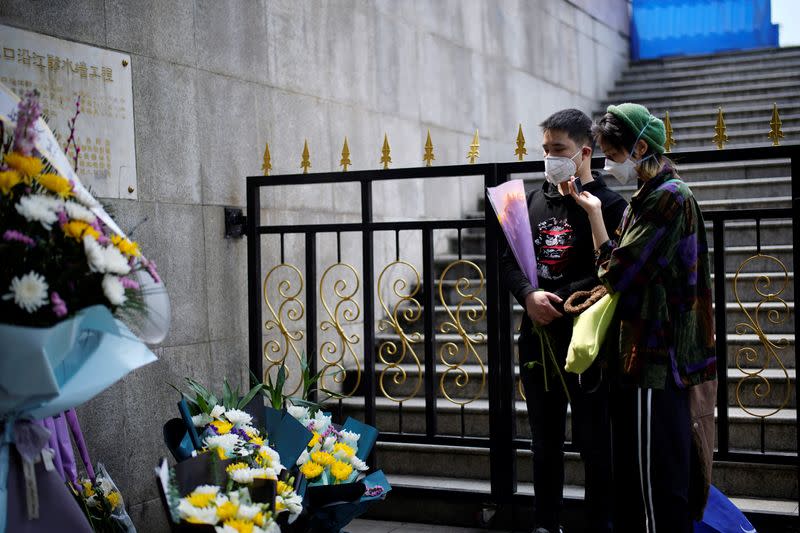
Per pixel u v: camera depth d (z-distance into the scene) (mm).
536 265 3320
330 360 5316
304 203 5117
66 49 3520
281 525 2650
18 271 2170
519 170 3898
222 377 4363
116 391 3713
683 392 2803
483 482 4301
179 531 2295
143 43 3930
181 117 4141
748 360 4695
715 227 3648
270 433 3244
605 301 2861
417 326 5773
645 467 2760
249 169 4621
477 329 5590
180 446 2939
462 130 7113
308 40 5191
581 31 9758
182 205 4129
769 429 4074
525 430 4477
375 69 5918
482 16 7520
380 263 5863
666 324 2760
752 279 5180
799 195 3512
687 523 2771
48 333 2109
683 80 10148
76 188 2461
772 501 3879
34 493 2271
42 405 2213
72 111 3539
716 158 3568
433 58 6711
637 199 2857
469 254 6805
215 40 4398
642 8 11555
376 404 4816
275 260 4832
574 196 3150
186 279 4141
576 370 2898
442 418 4672
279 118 4895
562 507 3533
